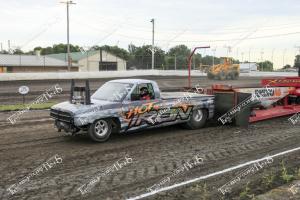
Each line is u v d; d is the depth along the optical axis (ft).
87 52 203.62
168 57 227.81
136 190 20.26
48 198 18.95
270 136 35.06
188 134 36.11
